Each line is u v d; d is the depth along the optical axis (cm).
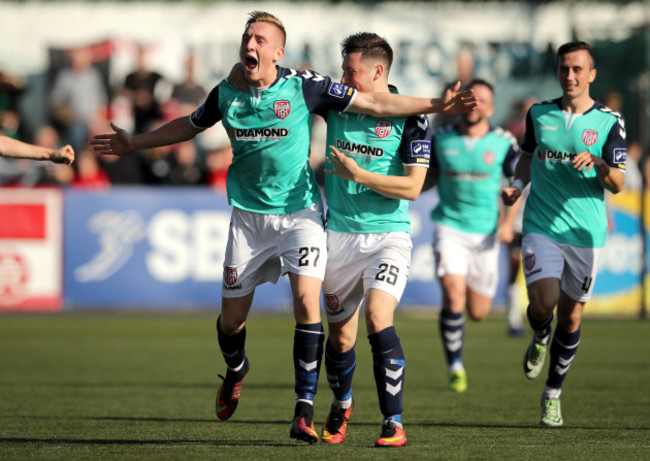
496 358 3841
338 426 2020
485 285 3234
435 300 5325
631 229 5428
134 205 5191
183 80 6631
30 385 3042
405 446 1948
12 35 6656
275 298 5428
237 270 2042
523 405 2666
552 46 6738
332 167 2030
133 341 4350
